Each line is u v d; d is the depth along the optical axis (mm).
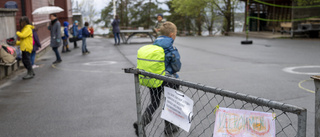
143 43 18859
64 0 28500
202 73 8211
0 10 8594
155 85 3176
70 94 6336
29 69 8211
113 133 4059
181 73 8297
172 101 2395
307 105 4965
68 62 11172
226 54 12594
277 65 9320
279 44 16859
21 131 4262
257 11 29984
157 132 3984
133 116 4727
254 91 6051
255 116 1664
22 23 7906
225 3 34719
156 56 3186
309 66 8938
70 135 4043
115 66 9883
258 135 1650
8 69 8516
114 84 7141
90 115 4863
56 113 5035
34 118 4816
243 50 14148
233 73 8078
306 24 20266
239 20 41281
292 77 7336
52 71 9273
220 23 43719
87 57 12461
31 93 6531
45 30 17547
